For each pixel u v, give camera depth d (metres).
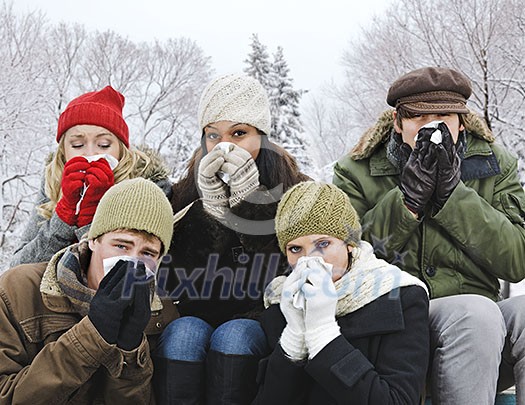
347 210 1.94
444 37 12.80
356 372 1.69
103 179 2.25
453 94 2.36
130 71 18.05
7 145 13.55
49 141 14.01
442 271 2.38
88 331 1.68
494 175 2.44
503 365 2.02
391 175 2.53
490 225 2.25
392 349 1.79
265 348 1.98
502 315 1.92
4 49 13.92
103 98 2.63
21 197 13.80
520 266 2.29
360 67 14.04
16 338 1.82
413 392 1.73
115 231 1.84
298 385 1.82
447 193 2.26
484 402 1.79
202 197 2.32
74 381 1.69
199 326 1.96
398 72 13.56
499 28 12.38
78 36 16.84
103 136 2.56
